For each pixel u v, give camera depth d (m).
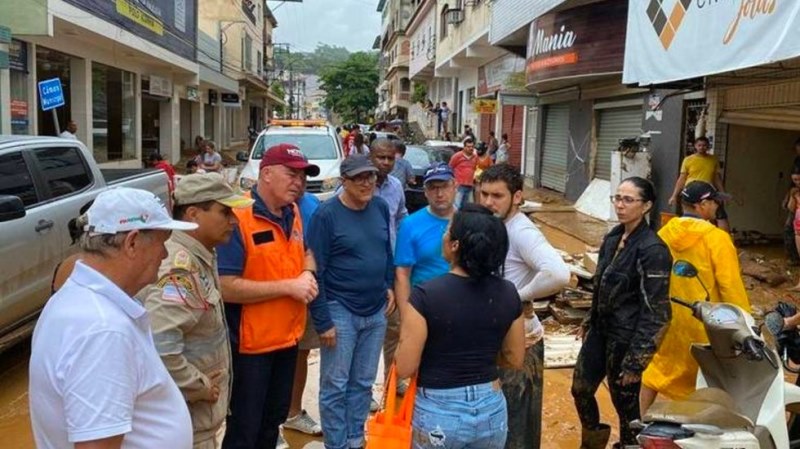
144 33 20.05
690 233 3.99
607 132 15.66
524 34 17.83
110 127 20.81
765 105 9.20
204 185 2.75
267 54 63.25
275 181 3.43
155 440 1.97
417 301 2.69
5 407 5.19
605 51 13.00
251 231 3.39
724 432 2.74
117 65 20.70
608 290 3.80
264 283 3.41
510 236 3.50
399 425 2.74
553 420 4.89
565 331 6.68
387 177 5.59
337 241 3.89
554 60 14.41
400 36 54.94
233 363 3.48
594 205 15.02
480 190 3.55
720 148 10.43
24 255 5.68
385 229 4.11
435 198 3.77
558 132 19.27
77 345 1.78
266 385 3.58
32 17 12.88
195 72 26.84
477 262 2.67
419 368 2.74
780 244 10.53
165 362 2.58
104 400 1.77
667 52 7.12
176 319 2.61
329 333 3.85
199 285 2.72
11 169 5.81
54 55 16.75
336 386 3.96
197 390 2.67
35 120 15.16
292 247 3.55
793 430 3.73
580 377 4.08
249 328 3.45
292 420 4.73
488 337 2.71
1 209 5.27
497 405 2.75
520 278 3.51
